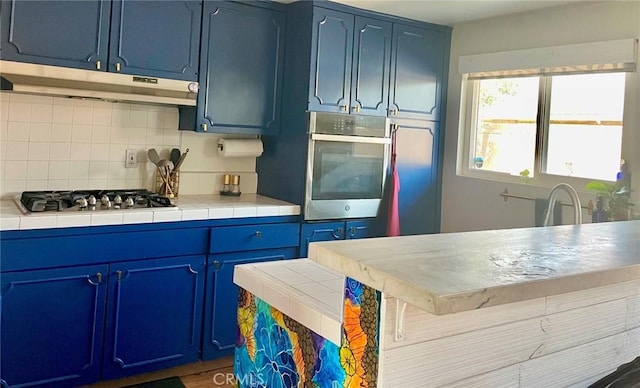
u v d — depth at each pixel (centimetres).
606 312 130
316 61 320
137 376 289
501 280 87
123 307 266
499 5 319
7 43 246
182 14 296
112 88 275
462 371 104
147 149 324
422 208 382
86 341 257
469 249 111
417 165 376
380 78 349
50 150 292
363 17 338
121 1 275
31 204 253
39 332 244
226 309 300
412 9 335
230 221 297
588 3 303
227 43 315
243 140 348
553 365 120
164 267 277
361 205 345
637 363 118
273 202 327
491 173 363
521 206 340
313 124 319
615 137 297
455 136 383
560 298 120
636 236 135
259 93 331
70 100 296
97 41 269
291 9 334
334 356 110
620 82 294
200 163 345
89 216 250
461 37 377
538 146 335
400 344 96
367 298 98
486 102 371
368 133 344
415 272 90
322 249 107
